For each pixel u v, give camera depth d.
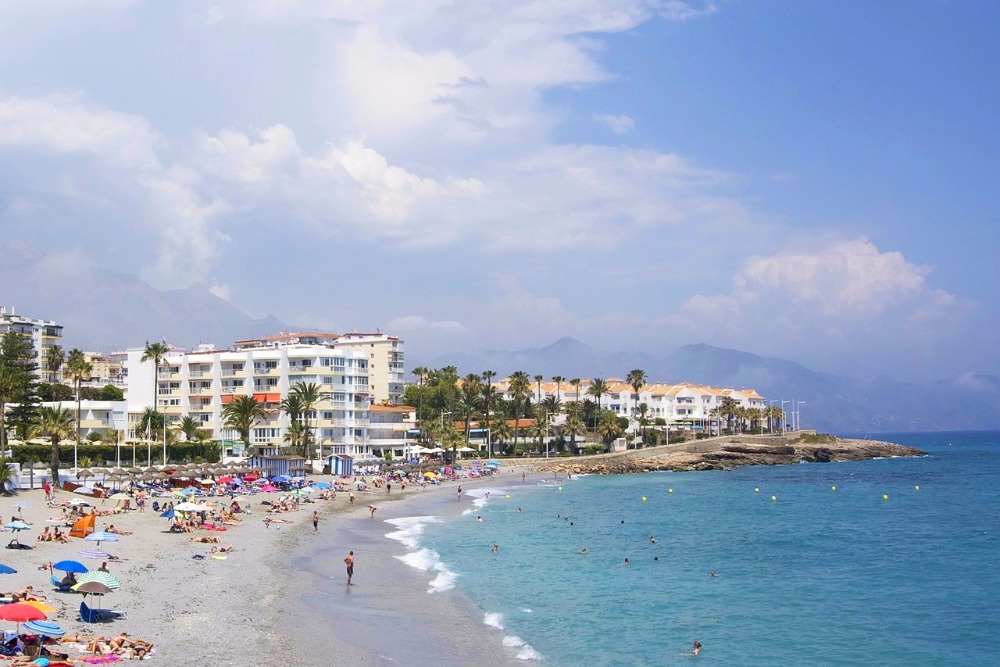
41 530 66.94
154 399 164.75
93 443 138.25
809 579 66.06
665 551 79.75
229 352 170.50
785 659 44.25
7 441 123.75
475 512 111.50
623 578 65.44
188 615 43.91
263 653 38.44
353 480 141.50
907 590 62.06
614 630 49.09
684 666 42.69
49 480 101.38
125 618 41.94
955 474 195.50
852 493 147.38
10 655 31.78
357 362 172.12
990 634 49.44
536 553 76.94
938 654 45.47
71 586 45.88
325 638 42.69
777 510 119.31
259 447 159.75
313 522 87.94
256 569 59.50
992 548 83.00
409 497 126.62
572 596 58.06
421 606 52.41
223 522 83.19
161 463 135.00
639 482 170.38
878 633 49.56
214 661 36.12
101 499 91.69
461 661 41.19
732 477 186.62
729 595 59.66
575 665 41.97
